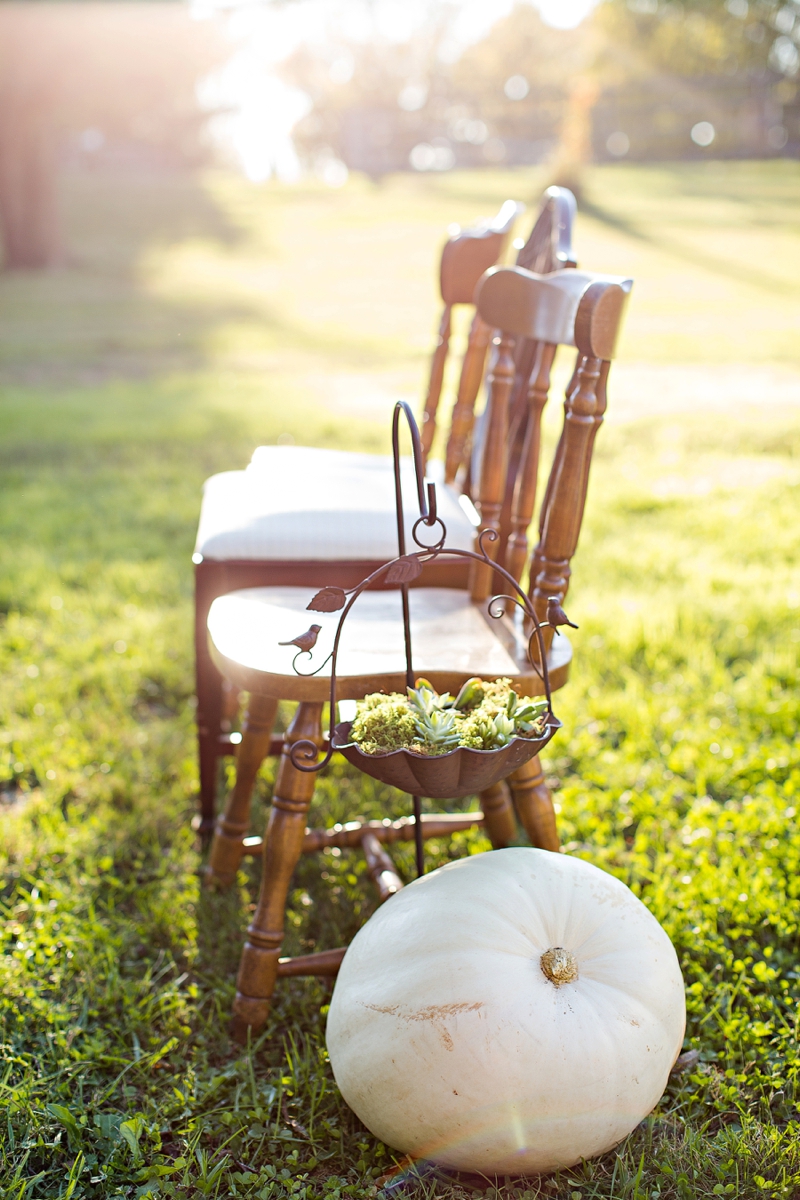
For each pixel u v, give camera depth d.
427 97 31.83
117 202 21.23
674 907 1.89
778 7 26.70
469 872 1.46
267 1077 1.62
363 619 1.78
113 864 2.14
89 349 9.24
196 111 19.22
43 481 4.90
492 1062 1.28
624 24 26.56
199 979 1.83
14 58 14.14
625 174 21.89
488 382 1.90
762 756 2.38
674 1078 1.58
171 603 3.46
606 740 2.57
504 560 1.95
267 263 15.00
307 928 1.93
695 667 2.88
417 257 15.01
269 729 1.93
